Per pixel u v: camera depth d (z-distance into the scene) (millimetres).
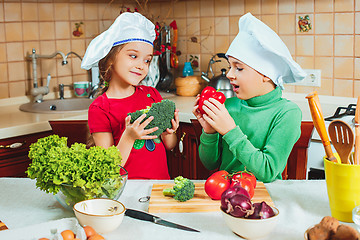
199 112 1507
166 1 3316
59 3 3092
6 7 2842
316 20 2699
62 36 3137
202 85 3074
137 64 1683
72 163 1093
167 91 3168
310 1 2699
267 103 1507
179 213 1164
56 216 1167
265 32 1423
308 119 2277
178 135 2545
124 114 1772
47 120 2453
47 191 1132
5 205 1244
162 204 1198
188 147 2518
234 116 1565
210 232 1053
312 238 907
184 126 2504
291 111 1466
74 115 2559
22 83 2977
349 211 1079
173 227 1075
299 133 1471
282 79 1514
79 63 3260
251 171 1406
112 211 1065
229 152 1581
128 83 1748
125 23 1634
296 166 2037
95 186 1089
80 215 1018
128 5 3439
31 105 2828
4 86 2891
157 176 1816
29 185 1395
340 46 2645
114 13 3396
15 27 2896
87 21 3260
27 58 2975
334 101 2699
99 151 1117
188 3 3213
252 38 1443
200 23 3188
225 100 1599
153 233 1049
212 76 3188
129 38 1647
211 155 1589
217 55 3043
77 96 3166
